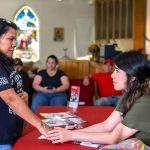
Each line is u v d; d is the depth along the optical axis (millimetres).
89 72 6215
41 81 4352
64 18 8438
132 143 1393
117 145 1427
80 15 8477
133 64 1489
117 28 7039
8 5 8219
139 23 6332
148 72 1494
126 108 1538
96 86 4582
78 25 8484
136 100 1480
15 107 1638
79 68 6332
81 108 2680
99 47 6520
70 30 8492
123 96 1647
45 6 8367
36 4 8328
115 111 1860
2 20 1731
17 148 1539
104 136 1602
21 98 1692
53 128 1713
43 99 4207
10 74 1770
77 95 2590
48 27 8422
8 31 1726
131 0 6543
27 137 1731
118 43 6988
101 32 7523
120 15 6918
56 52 8508
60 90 4285
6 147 1499
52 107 2746
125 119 1476
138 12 6309
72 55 8578
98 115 2359
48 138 1633
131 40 6602
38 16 8359
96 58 6301
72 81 4465
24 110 1638
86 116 2314
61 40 8492
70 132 1646
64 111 2541
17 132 1826
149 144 1437
